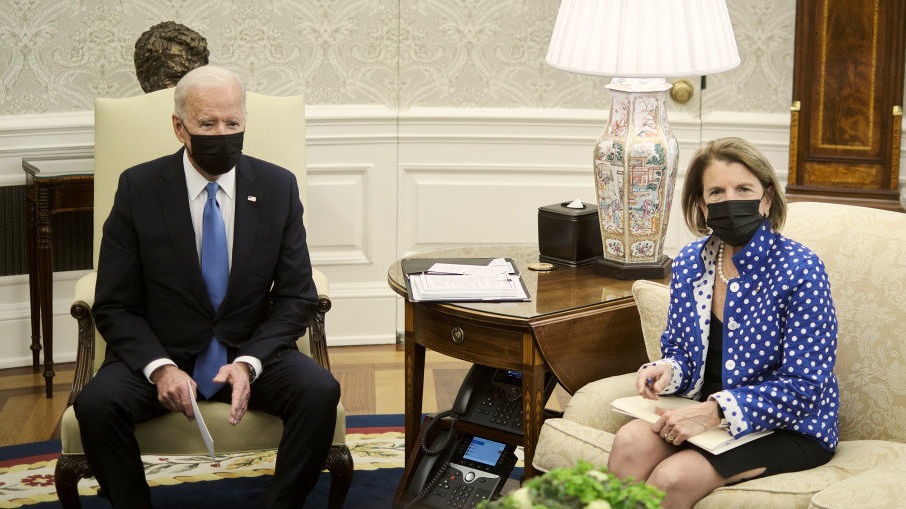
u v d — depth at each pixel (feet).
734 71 14.90
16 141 13.87
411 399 9.84
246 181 9.73
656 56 8.98
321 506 10.37
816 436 7.67
